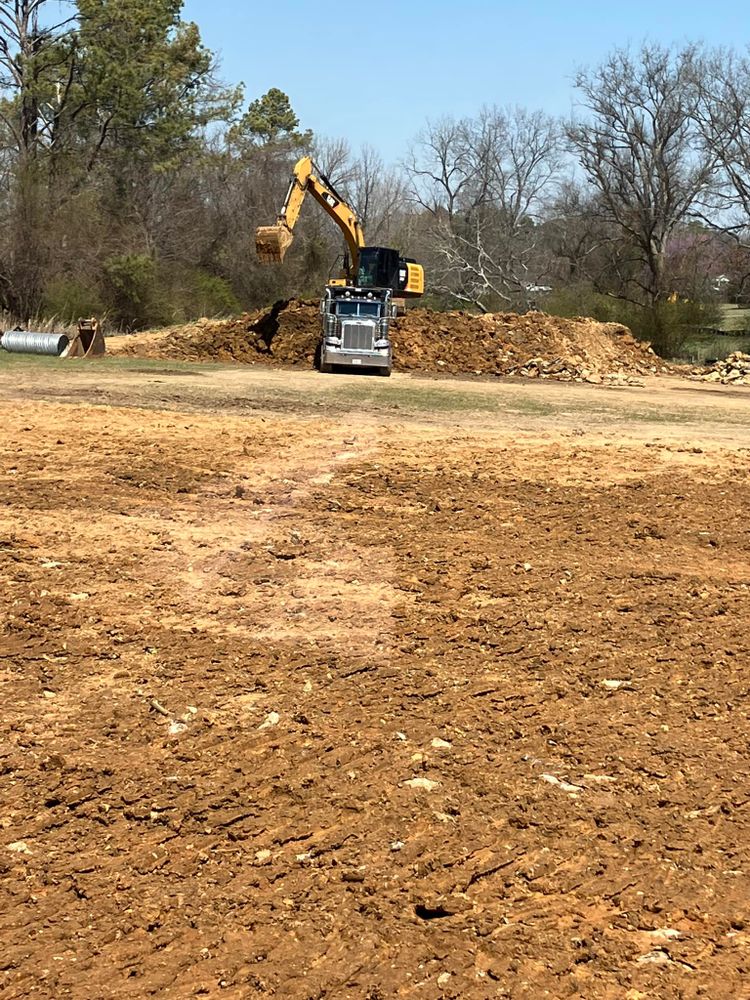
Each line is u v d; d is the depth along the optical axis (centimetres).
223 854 464
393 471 1346
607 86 5650
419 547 991
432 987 379
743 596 866
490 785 529
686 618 807
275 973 385
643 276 6275
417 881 445
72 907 423
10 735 575
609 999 374
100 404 1952
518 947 402
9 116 5353
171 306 5038
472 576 904
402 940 405
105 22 5497
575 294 4966
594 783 535
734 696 656
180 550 952
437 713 620
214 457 1400
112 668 677
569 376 3020
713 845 479
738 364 3319
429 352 3142
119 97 5575
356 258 3219
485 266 6053
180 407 1950
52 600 793
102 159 5778
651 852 471
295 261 6097
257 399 2123
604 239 5962
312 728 594
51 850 464
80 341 3181
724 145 5325
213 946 400
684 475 1401
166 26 5775
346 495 1196
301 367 3091
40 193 4697
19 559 900
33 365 2783
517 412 2097
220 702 628
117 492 1166
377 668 691
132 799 510
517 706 634
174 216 5938
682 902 434
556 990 378
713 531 1087
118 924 412
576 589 877
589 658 717
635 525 1102
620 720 616
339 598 834
